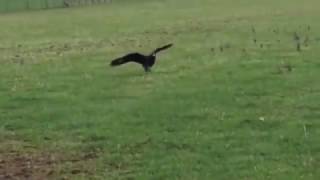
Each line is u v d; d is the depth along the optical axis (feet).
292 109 88.69
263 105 91.15
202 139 77.05
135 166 69.10
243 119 84.43
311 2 278.26
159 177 65.57
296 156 70.33
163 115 87.92
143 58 110.01
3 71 126.21
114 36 180.24
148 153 73.05
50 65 131.03
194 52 138.92
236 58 128.16
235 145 74.59
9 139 80.79
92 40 173.06
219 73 113.19
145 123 84.64
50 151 75.36
